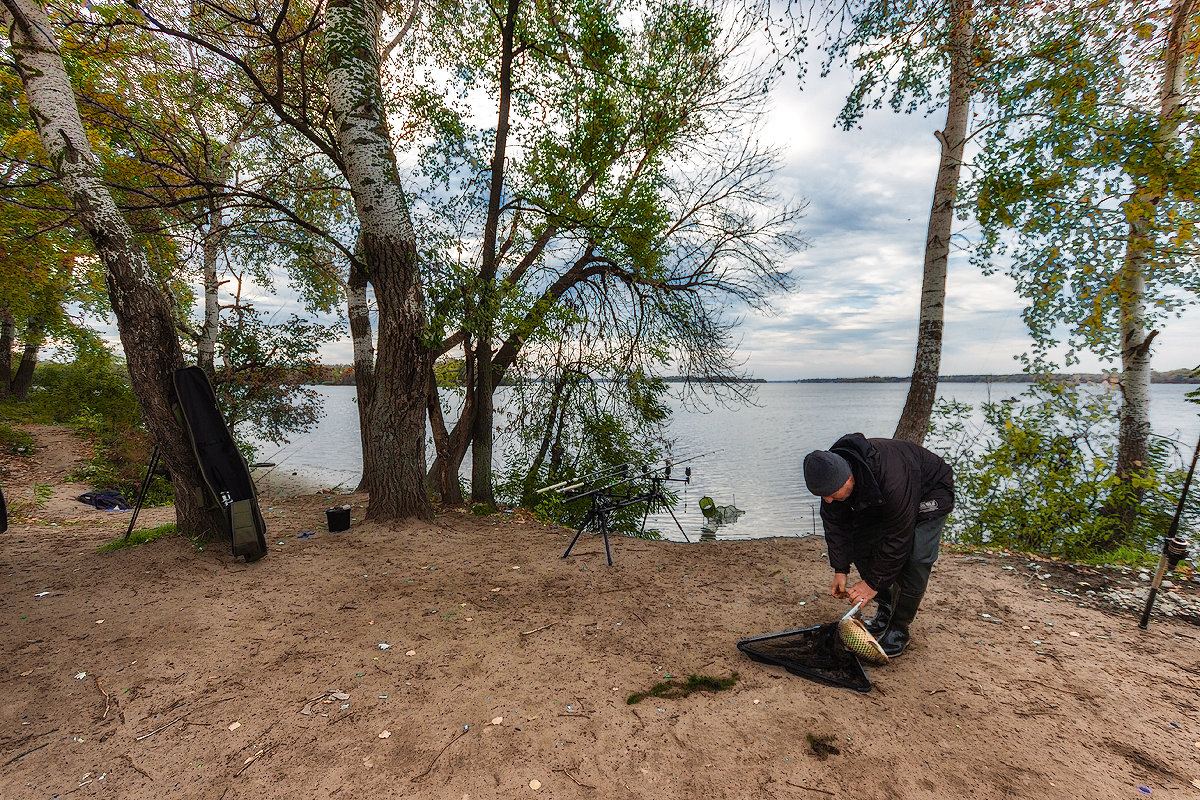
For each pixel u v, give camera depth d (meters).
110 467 11.38
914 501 2.59
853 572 4.39
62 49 5.77
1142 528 5.62
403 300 5.89
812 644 3.04
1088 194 5.73
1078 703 2.53
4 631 3.34
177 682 2.81
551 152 7.48
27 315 15.67
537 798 1.98
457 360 8.54
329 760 2.20
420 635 3.39
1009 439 6.34
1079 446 6.54
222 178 8.29
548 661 3.04
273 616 3.66
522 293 7.11
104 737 2.35
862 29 6.17
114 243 4.52
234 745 2.30
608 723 2.44
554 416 9.35
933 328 6.81
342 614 3.72
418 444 6.24
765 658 2.95
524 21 6.77
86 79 6.38
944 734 2.31
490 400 7.51
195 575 4.32
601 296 8.41
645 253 7.19
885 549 2.61
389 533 5.68
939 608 3.66
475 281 6.55
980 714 2.46
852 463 2.62
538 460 9.20
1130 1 5.30
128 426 14.94
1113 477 5.54
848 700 2.58
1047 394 6.85
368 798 1.98
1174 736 2.28
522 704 2.60
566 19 7.03
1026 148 5.36
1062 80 5.30
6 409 15.65
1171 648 3.08
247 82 7.07
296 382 12.82
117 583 4.09
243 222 6.55
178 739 2.34
